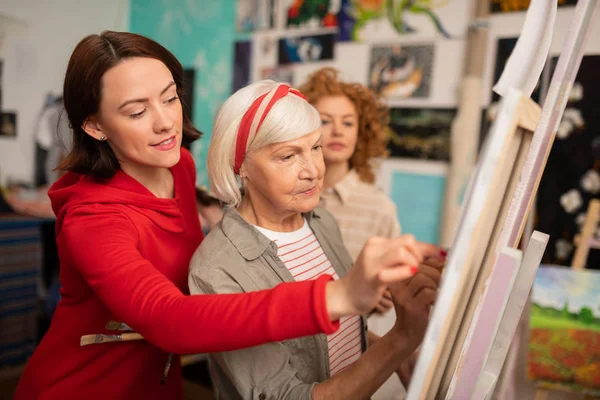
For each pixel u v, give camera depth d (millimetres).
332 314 513
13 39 2908
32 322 2553
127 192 916
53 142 2787
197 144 2715
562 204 1728
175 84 929
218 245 803
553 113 542
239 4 2490
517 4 1740
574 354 1460
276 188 780
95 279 718
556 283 1518
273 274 822
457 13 1886
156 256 927
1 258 2434
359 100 1547
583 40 543
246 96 776
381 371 715
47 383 983
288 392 725
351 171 1624
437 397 688
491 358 699
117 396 976
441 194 1968
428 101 1983
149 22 2863
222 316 550
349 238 1573
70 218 843
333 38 2211
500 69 1796
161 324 588
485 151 471
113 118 855
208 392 2162
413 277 747
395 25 2037
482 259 626
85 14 2811
